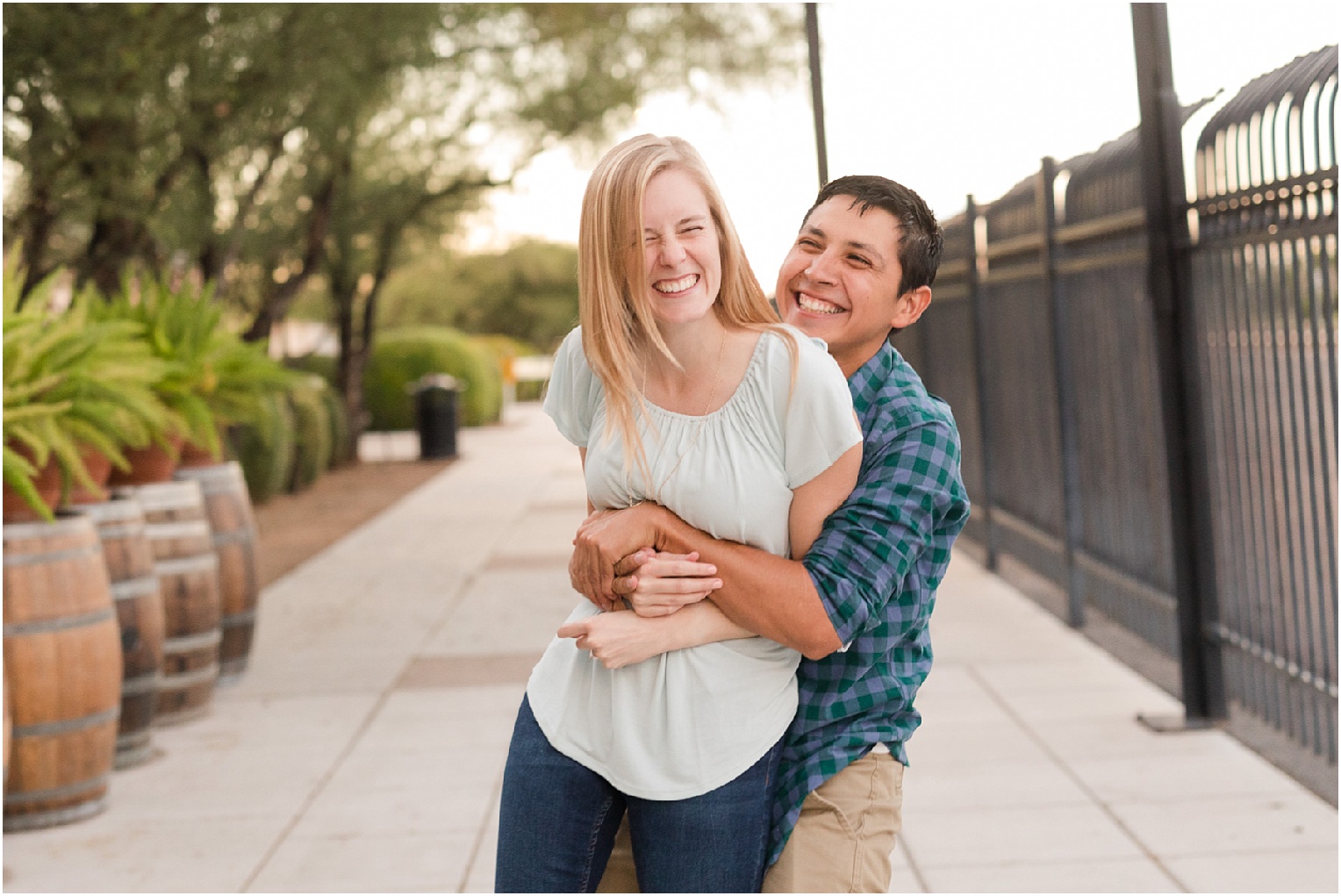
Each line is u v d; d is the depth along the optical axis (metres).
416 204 16.84
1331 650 4.76
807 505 1.96
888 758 2.09
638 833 2.03
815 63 6.05
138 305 6.28
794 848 2.02
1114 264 6.16
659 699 1.99
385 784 4.85
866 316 2.16
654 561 1.95
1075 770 4.73
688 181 1.95
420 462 19.55
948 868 3.91
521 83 15.41
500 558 10.20
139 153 9.66
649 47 15.14
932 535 2.08
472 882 3.91
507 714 5.74
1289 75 4.37
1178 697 5.51
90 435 4.78
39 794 4.41
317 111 11.00
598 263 1.95
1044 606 7.50
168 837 4.34
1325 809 4.23
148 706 5.14
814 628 1.91
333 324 19.70
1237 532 4.99
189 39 9.21
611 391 1.98
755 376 1.94
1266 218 4.46
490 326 50.66
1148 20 5.02
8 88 8.45
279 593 8.89
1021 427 8.15
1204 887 3.69
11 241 9.70
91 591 4.50
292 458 15.39
